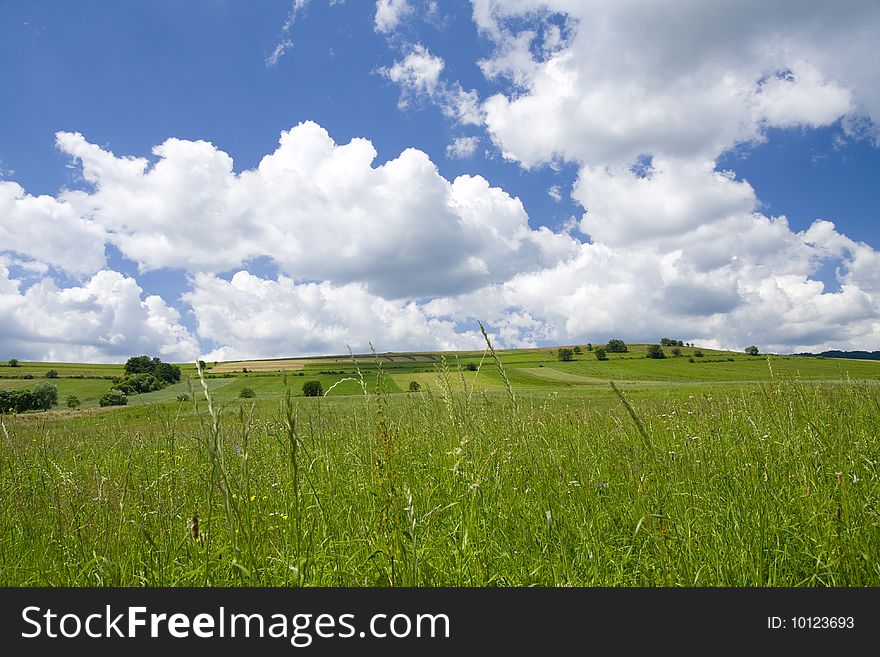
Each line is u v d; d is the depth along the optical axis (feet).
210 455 10.23
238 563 10.24
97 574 10.88
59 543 12.26
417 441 19.15
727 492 13.66
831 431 15.72
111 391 144.77
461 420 16.98
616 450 19.61
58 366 460.55
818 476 13.05
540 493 13.79
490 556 11.46
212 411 10.26
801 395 19.83
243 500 11.36
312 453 15.94
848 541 10.34
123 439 24.11
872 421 18.43
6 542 12.86
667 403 29.40
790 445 15.49
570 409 30.86
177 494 14.40
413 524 9.77
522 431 15.39
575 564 10.99
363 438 18.24
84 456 21.74
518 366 335.47
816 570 10.57
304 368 350.43
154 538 12.17
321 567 10.66
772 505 12.69
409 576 9.93
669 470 14.29
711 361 343.67
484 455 15.03
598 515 13.33
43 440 19.39
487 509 12.94
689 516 11.89
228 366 386.93
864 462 13.25
